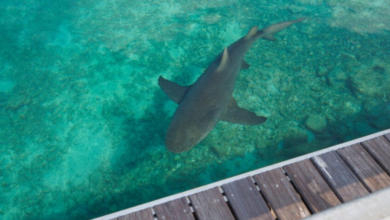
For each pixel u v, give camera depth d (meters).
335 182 3.38
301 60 6.30
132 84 5.98
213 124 3.92
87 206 4.40
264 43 6.75
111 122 5.37
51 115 5.57
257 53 6.51
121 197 4.46
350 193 3.28
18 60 6.70
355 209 1.92
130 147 5.00
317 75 5.97
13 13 8.03
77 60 6.59
